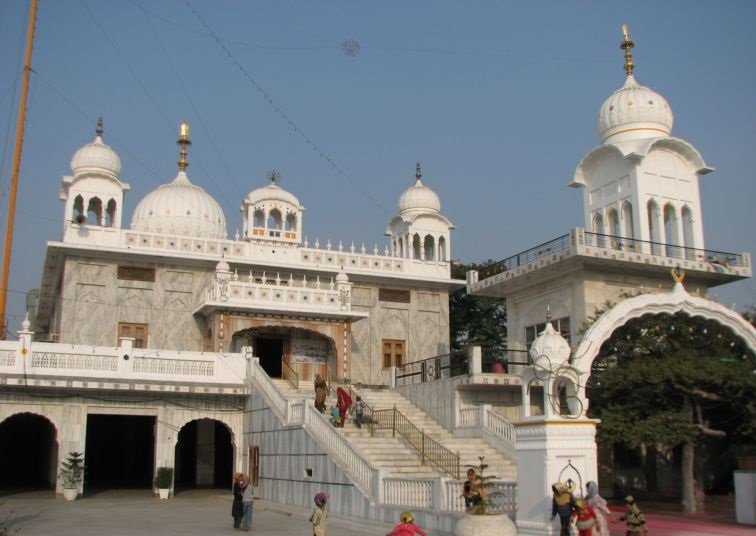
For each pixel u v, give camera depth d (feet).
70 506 74.38
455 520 49.85
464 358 116.47
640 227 97.25
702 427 66.08
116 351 85.56
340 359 106.01
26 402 81.25
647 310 56.49
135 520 62.95
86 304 103.76
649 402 67.72
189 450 116.78
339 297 106.93
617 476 89.10
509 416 90.94
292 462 76.13
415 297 122.93
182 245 109.91
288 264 113.91
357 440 76.74
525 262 93.76
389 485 59.57
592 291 88.74
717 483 86.48
